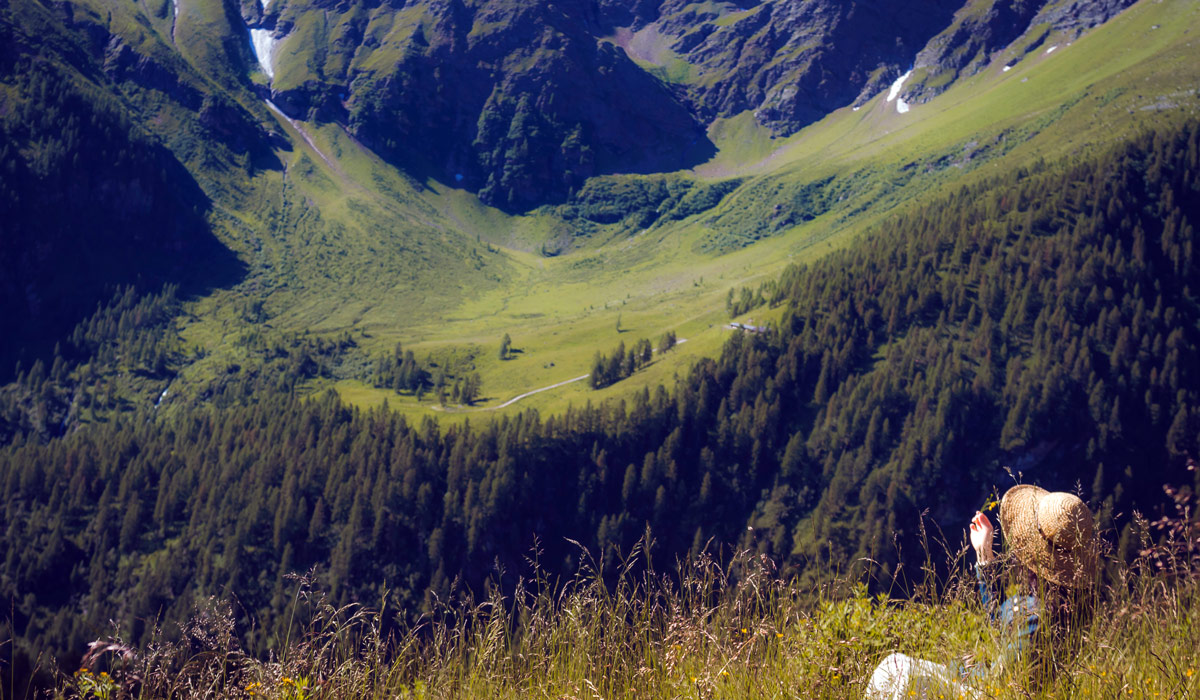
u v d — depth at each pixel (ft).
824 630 19.12
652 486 442.09
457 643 20.16
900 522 420.36
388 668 19.52
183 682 18.45
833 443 460.96
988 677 16.46
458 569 394.73
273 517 406.62
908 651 19.15
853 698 17.67
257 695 18.38
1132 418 455.22
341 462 427.33
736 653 18.79
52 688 18.01
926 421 446.19
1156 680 15.65
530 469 442.91
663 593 20.65
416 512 406.41
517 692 19.26
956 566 19.15
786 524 438.40
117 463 453.99
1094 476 437.99
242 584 374.43
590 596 20.70
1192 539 16.66
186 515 421.59
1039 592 16.81
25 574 383.04
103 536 409.28
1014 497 17.99
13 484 436.35
